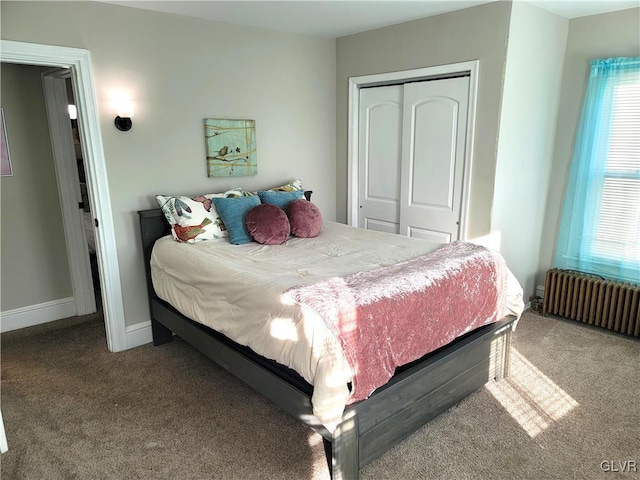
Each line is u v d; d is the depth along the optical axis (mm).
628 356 3057
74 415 2459
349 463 1891
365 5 3072
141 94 3104
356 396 1837
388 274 2236
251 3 2965
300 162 4172
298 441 2244
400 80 3746
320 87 4184
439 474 1996
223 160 3586
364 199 4348
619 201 3441
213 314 2482
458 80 3344
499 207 3336
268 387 2111
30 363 3049
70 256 3775
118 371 2943
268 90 3809
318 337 1789
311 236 3297
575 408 2471
